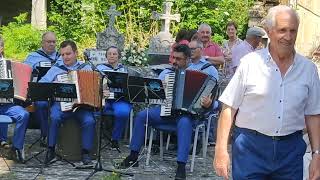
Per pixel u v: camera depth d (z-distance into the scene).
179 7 16.31
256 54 3.69
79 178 6.37
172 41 10.88
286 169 3.66
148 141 7.73
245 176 3.67
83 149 6.94
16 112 6.85
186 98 6.55
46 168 6.74
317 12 11.84
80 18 16.59
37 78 7.48
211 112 7.17
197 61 7.31
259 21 13.30
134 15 16.47
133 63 9.08
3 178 6.26
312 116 3.71
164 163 7.22
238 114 3.75
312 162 3.68
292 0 12.06
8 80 6.46
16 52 15.48
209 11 16.28
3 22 19.50
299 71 3.64
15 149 6.93
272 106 3.62
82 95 6.83
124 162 6.88
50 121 6.89
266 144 3.64
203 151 7.41
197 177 6.65
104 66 8.02
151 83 6.36
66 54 7.08
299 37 11.68
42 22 16.89
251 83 3.64
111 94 7.57
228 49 9.41
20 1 20.53
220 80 8.80
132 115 7.90
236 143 3.73
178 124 6.46
